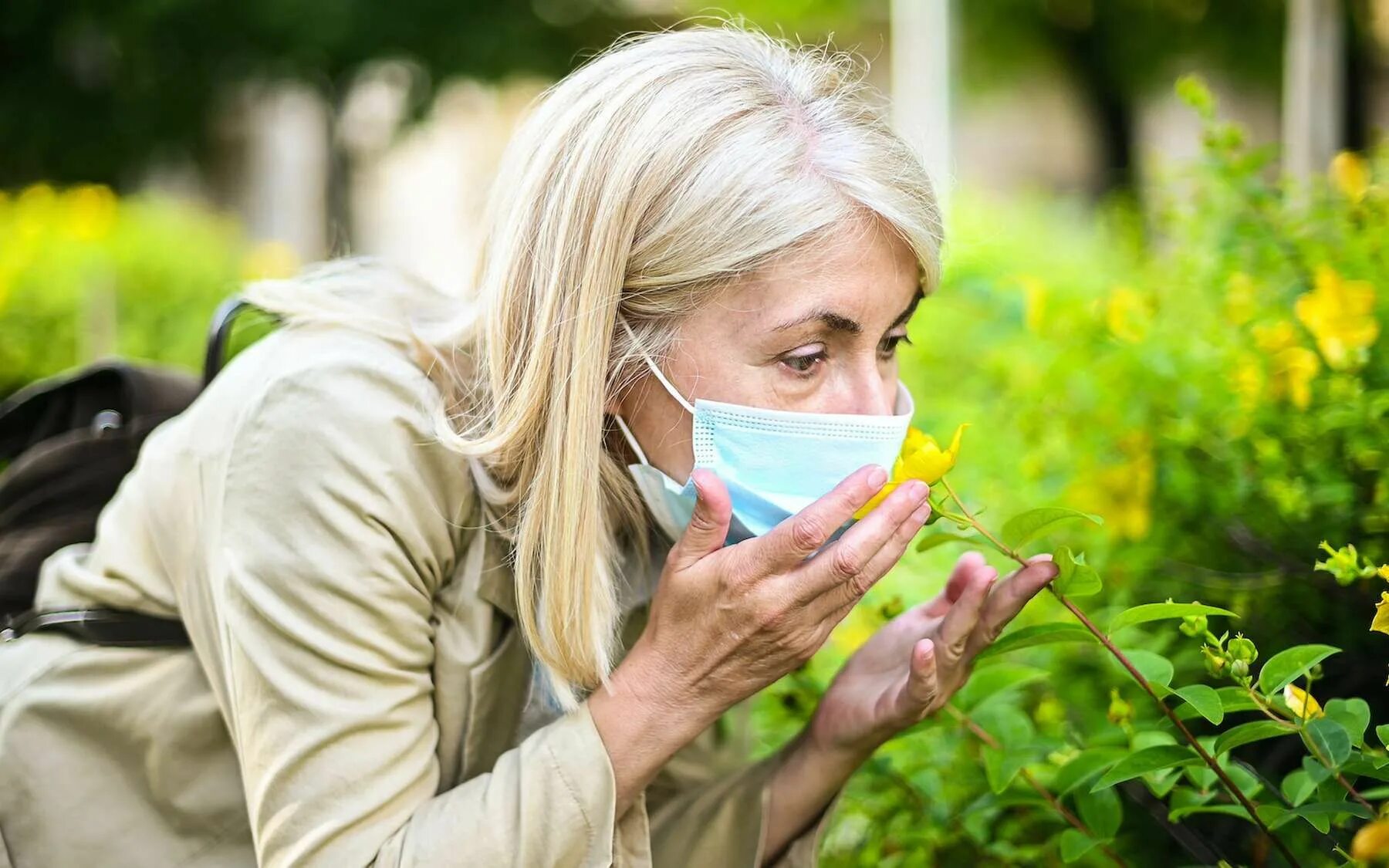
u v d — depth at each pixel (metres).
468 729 1.62
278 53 12.02
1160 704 1.50
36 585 1.96
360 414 1.55
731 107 1.51
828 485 1.55
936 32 6.38
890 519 1.43
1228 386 2.28
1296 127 4.14
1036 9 12.75
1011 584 1.58
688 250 1.48
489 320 1.58
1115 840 1.90
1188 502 2.23
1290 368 2.12
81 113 12.02
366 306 1.75
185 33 11.71
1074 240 5.73
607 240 1.49
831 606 1.49
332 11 11.84
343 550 1.51
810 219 1.46
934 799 1.90
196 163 13.03
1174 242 2.93
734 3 12.97
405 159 15.88
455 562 1.63
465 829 1.47
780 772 1.83
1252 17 11.72
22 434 2.22
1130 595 2.13
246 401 1.61
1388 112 7.04
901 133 1.58
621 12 13.24
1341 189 2.46
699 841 1.81
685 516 1.64
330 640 1.50
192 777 1.70
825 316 1.49
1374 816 1.34
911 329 3.71
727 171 1.47
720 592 1.47
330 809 1.48
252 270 6.14
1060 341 2.74
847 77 1.65
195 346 5.72
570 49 13.05
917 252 1.52
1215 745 1.44
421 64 12.55
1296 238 2.42
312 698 1.49
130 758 1.69
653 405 1.58
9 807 1.65
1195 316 2.68
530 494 1.55
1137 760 1.45
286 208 15.46
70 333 5.58
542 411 1.54
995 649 1.58
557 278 1.51
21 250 5.63
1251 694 1.43
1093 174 14.02
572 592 1.53
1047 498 2.45
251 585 1.51
